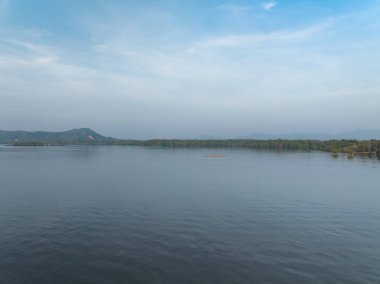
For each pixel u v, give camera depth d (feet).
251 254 100.32
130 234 119.03
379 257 99.55
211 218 142.20
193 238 114.93
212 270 88.99
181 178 277.03
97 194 197.98
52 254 99.50
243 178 279.69
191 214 148.87
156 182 251.60
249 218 143.02
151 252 101.30
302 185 240.94
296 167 385.70
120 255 98.84
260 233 121.60
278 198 189.16
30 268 89.71
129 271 88.12
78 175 293.64
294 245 108.88
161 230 124.06
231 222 136.26
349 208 164.04
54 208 159.63
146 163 438.81
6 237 115.14
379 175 304.30
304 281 83.30
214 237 116.16
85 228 126.31
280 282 82.69
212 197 191.11
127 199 182.70
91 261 94.32
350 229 128.16
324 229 127.75
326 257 98.99
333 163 444.14
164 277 84.79
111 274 86.38
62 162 449.89
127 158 549.54
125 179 268.21
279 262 94.73
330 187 231.71
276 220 140.26
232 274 86.69
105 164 417.69
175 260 95.25
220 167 382.83
